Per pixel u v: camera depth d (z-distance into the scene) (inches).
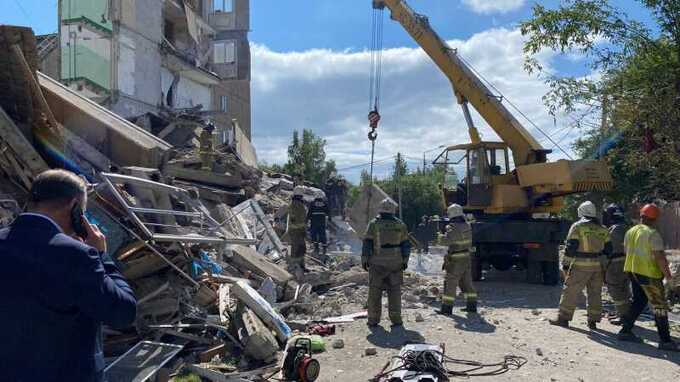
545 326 346.3
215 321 287.4
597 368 259.8
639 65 364.2
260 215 561.6
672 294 334.3
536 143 585.9
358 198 613.0
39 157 316.8
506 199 559.8
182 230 320.2
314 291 466.9
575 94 394.9
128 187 316.2
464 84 598.2
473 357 273.9
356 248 794.2
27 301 92.0
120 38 951.6
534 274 548.4
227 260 405.1
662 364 267.3
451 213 380.2
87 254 95.7
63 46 942.4
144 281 277.3
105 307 94.3
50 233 95.7
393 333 316.8
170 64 1132.5
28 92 345.4
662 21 353.4
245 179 743.7
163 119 890.1
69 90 459.5
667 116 365.4
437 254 824.9
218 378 231.9
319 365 239.1
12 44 343.9
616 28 363.9
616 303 352.8
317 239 636.1
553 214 588.1
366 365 259.9
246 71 1518.2
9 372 90.7
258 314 285.7
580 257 339.0
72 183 102.4
